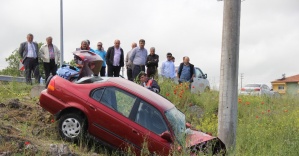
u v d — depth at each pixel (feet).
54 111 33.71
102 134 32.24
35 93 46.73
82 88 33.47
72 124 32.68
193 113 52.13
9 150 26.35
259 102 62.23
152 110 32.07
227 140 34.88
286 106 61.77
